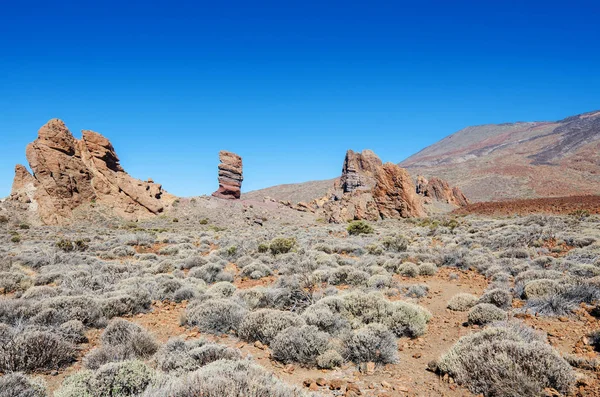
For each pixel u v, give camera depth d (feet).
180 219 230.89
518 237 76.84
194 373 16.99
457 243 83.25
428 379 20.97
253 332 28.99
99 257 81.46
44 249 86.74
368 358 23.40
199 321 32.17
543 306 31.30
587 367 20.51
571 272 42.78
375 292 36.81
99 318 32.58
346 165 423.23
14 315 31.32
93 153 229.25
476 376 19.39
